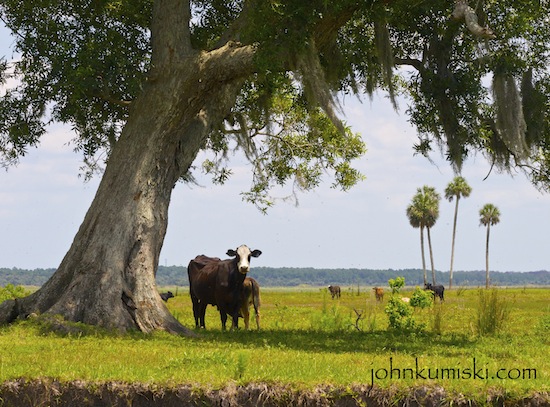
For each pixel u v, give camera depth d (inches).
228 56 1742.1
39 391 941.8
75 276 1705.2
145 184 1785.2
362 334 1855.3
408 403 928.3
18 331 1563.7
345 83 2050.9
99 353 1169.4
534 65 1914.4
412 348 1478.8
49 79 1919.3
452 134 1903.3
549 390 944.3
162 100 1791.3
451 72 1910.7
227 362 1056.2
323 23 1675.7
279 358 1141.7
